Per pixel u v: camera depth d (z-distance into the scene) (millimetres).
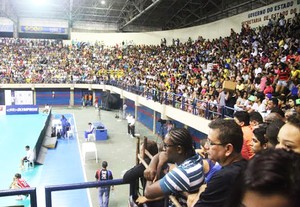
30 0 34781
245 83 14258
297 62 13039
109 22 46000
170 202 3039
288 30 18156
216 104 12797
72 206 12078
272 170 931
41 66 41500
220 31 29047
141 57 38875
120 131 26875
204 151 3873
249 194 967
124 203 12266
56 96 41625
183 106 17688
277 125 3033
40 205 11695
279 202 915
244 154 4109
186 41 35406
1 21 41844
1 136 24078
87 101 42125
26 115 34250
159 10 37156
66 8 38406
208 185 2061
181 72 25344
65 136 24453
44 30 43688
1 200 11789
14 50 41594
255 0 26625
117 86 36312
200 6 33562
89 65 42656
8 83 38062
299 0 19141
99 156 19297
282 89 10742
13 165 17281
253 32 22453
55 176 15742
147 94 25672
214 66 21078
